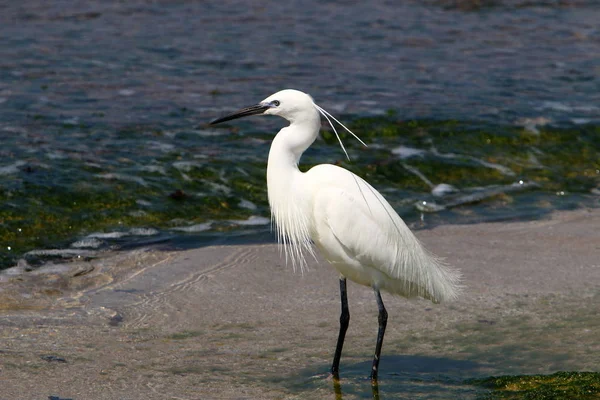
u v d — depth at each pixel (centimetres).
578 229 1282
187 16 2503
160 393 743
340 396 748
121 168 1398
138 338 876
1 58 1978
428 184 1478
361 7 2728
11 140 1471
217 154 1496
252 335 893
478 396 734
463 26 2539
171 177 1391
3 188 1266
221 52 2141
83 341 862
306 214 821
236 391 753
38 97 1723
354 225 796
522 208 1388
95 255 1137
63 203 1264
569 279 1064
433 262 867
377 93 1864
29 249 1137
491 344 864
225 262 1129
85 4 2570
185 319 933
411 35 2406
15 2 2539
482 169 1541
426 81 1975
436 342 873
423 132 1653
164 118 1650
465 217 1339
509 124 1708
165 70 1969
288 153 824
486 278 1065
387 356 841
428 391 752
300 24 2473
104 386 755
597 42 2392
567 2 2912
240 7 2647
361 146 1588
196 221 1282
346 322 811
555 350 843
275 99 821
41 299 979
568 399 711
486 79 2011
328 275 1094
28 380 760
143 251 1160
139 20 2427
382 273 823
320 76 1975
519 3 2886
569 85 1986
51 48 2092
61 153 1431
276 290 1033
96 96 1756
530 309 962
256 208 1341
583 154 1630
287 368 810
